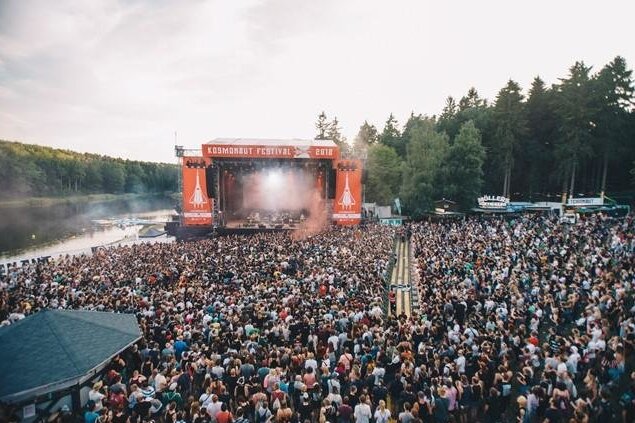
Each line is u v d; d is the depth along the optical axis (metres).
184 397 11.58
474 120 63.44
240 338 13.61
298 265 25.53
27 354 10.87
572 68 47.97
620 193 54.59
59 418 10.18
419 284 20.72
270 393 10.66
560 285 17.05
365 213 57.50
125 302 17.20
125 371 12.48
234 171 50.94
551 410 8.88
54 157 129.62
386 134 89.12
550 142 56.12
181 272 23.89
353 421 9.67
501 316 14.86
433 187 52.19
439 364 11.26
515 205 47.41
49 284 20.98
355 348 12.72
